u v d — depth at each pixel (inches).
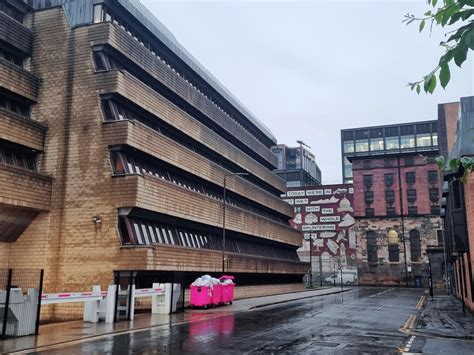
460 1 120.7
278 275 2338.8
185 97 1577.3
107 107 1227.2
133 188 1149.1
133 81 1259.8
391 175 3400.6
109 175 1176.2
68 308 1137.4
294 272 2459.4
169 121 1433.3
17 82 1185.4
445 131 2827.3
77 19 1268.5
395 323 855.7
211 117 1774.1
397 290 2603.3
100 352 499.5
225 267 1600.6
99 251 1151.6
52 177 1208.2
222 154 1824.6
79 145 1208.8
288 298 1668.3
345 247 3580.2
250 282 1961.1
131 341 585.9
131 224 1177.4
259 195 2177.7
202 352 504.7
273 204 2373.3
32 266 1174.3
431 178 3299.7
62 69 1250.6
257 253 2112.5
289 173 4362.7
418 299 1686.8
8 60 1238.3
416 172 3341.5
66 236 1178.0
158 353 495.8
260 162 2476.6
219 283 1240.2
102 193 1174.3
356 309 1190.9
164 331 692.7
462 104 1152.8
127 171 1197.1
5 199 1055.0
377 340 624.4
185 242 1448.1
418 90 140.8
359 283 3324.3
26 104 1248.2
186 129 1540.4
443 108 2847.0
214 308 1169.4
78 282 1151.0
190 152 1521.9
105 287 1129.4
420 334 703.1
